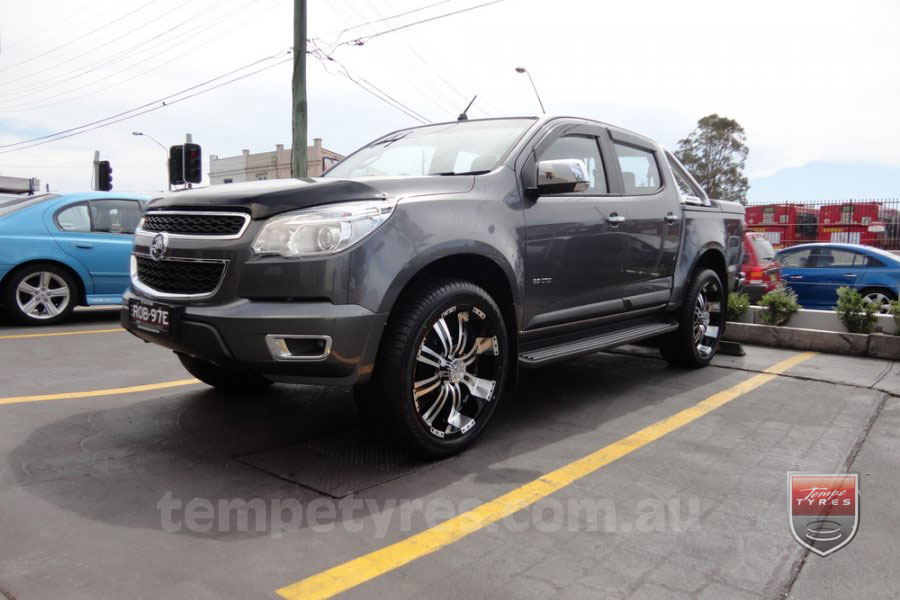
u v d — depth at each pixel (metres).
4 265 7.16
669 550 2.37
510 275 3.54
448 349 3.23
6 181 18.52
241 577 2.14
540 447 3.51
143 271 3.45
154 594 2.02
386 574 2.18
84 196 7.84
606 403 4.45
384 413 3.02
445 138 4.30
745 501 2.82
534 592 2.08
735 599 2.06
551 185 3.67
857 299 6.69
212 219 3.05
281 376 2.87
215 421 3.82
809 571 2.24
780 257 12.61
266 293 2.84
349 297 2.82
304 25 13.68
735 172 46.75
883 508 2.76
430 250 3.07
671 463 3.28
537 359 3.73
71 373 5.00
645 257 4.76
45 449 3.29
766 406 4.39
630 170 4.91
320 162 43.84
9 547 2.29
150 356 5.73
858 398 4.62
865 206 20.41
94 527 2.46
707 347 5.72
